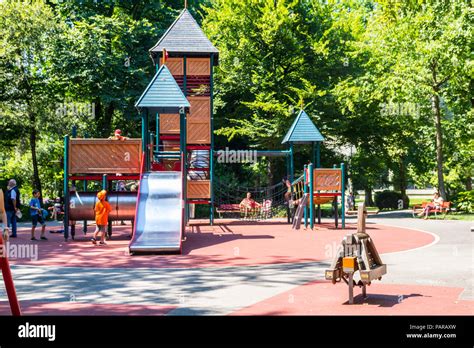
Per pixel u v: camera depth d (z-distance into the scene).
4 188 46.19
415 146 45.31
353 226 27.58
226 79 40.16
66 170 20.36
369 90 39.31
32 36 40.53
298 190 30.58
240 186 41.09
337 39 42.03
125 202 20.03
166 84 21.34
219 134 43.16
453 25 31.97
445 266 12.43
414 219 32.69
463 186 55.31
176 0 49.69
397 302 8.31
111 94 41.22
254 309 7.82
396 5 30.31
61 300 8.68
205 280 10.70
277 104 37.81
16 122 40.34
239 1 40.00
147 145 21.16
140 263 13.63
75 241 19.95
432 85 37.78
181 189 18.91
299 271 11.93
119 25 41.47
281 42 39.69
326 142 44.69
